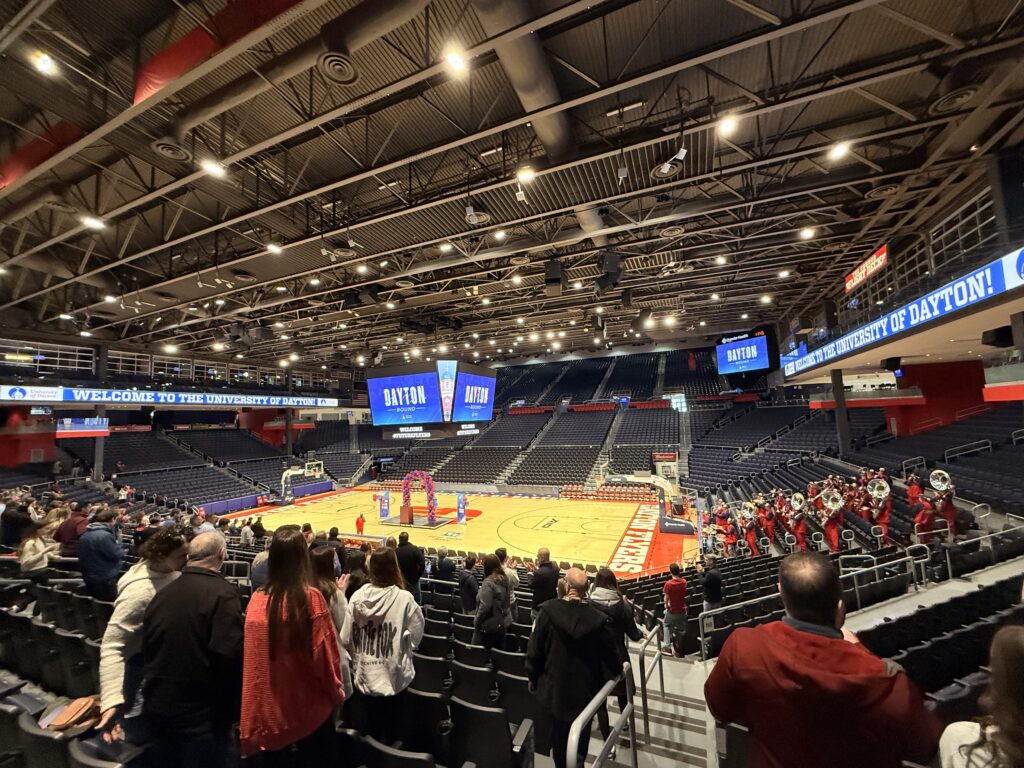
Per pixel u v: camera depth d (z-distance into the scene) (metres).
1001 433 13.59
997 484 10.59
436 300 17.30
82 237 11.48
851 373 20.05
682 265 14.29
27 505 10.04
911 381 17.92
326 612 1.87
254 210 8.62
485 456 31.28
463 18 5.73
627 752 3.01
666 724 3.41
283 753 1.83
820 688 1.13
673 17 6.09
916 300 9.57
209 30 4.82
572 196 9.41
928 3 6.00
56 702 3.03
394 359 33.12
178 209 9.93
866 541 10.40
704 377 37.19
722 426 29.58
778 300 21.25
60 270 11.77
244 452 29.47
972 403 17.11
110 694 1.92
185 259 13.38
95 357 19.95
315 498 27.19
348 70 5.06
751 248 13.44
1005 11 6.02
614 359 45.69
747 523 12.36
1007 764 0.94
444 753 2.25
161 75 5.20
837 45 6.68
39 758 1.83
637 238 12.34
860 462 16.73
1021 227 6.61
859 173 9.52
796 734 1.13
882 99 7.49
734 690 1.29
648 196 10.16
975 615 4.45
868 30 6.44
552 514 20.17
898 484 13.25
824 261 15.52
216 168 6.98
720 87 7.46
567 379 43.88
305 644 1.75
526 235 12.25
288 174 9.05
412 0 4.48
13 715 1.94
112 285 14.06
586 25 6.18
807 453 21.23
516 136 8.40
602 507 21.48
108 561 4.05
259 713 1.70
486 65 6.61
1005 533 7.43
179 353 23.86
